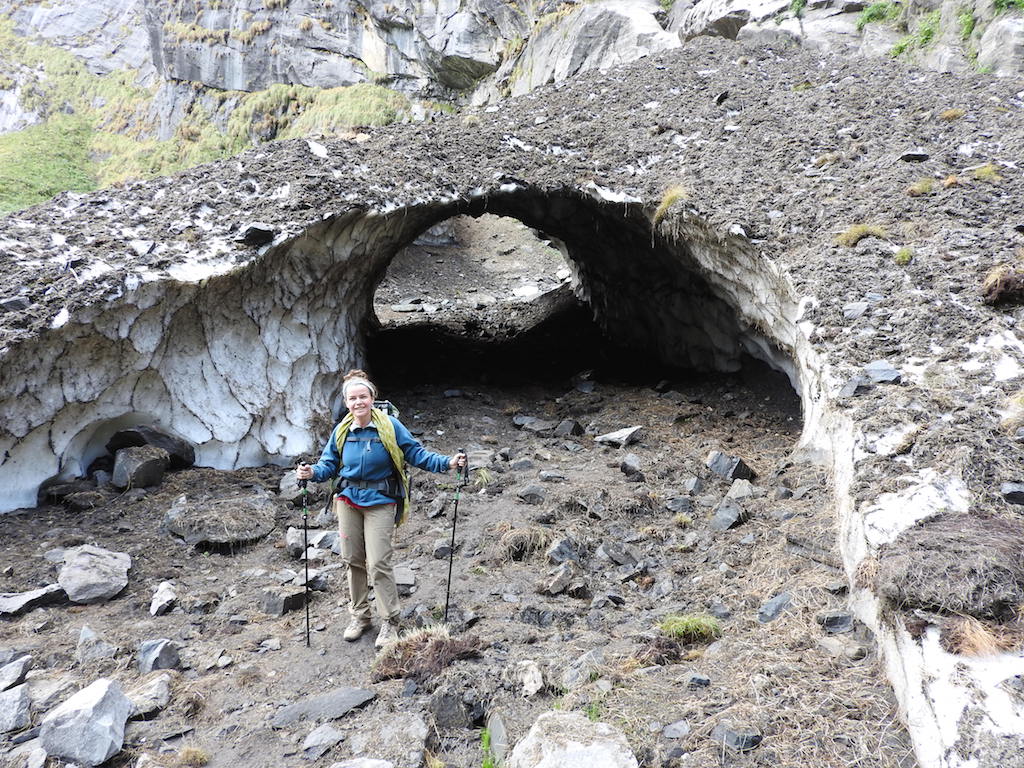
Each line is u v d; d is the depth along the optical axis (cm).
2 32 4359
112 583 449
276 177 817
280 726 321
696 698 314
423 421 838
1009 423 407
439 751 303
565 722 287
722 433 773
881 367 508
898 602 302
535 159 977
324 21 2916
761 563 456
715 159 929
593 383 1011
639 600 437
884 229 698
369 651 385
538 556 496
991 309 546
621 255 1087
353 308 947
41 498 558
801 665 332
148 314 595
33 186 3028
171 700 343
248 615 429
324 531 541
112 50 4256
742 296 824
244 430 672
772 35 1513
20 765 284
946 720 254
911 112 943
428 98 2714
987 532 319
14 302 529
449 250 2138
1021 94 941
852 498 395
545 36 2275
